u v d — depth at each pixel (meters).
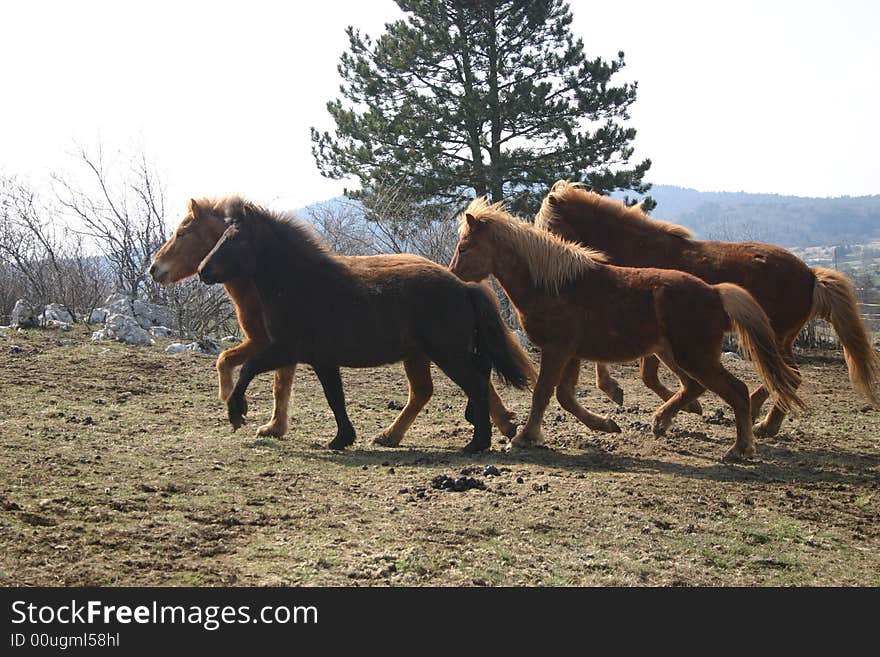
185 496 6.28
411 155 22.62
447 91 23.36
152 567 4.95
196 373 11.80
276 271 8.05
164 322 15.83
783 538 6.20
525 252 8.52
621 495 6.80
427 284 8.01
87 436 7.97
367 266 8.25
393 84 23.53
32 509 5.65
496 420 8.92
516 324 17.20
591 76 22.95
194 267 9.71
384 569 5.11
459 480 6.84
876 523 6.68
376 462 7.71
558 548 5.67
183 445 7.95
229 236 7.98
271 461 7.54
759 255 9.34
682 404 8.63
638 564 5.50
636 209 9.88
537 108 22.22
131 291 17.38
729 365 15.10
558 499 6.62
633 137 22.92
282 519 5.90
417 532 5.78
